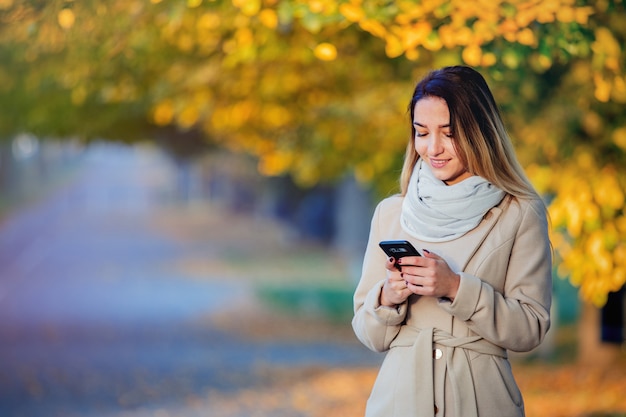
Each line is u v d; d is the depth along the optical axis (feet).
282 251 194.39
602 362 60.23
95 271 153.69
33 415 52.06
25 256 176.86
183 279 145.69
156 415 52.47
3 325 93.97
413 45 27.30
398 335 17.01
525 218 16.61
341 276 154.51
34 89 58.18
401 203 17.62
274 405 55.72
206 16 36.24
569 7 27.94
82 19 34.68
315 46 31.63
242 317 104.99
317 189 214.69
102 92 52.49
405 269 16.03
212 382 64.49
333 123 54.13
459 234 16.65
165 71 50.98
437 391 16.46
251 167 220.64
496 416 16.39
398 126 49.29
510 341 16.19
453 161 16.65
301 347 84.38
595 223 36.27
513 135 37.27
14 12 33.96
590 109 36.27
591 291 37.14
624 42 30.81
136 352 78.33
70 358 74.38
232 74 49.16
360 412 52.95
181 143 153.79
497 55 28.63
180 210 333.83
